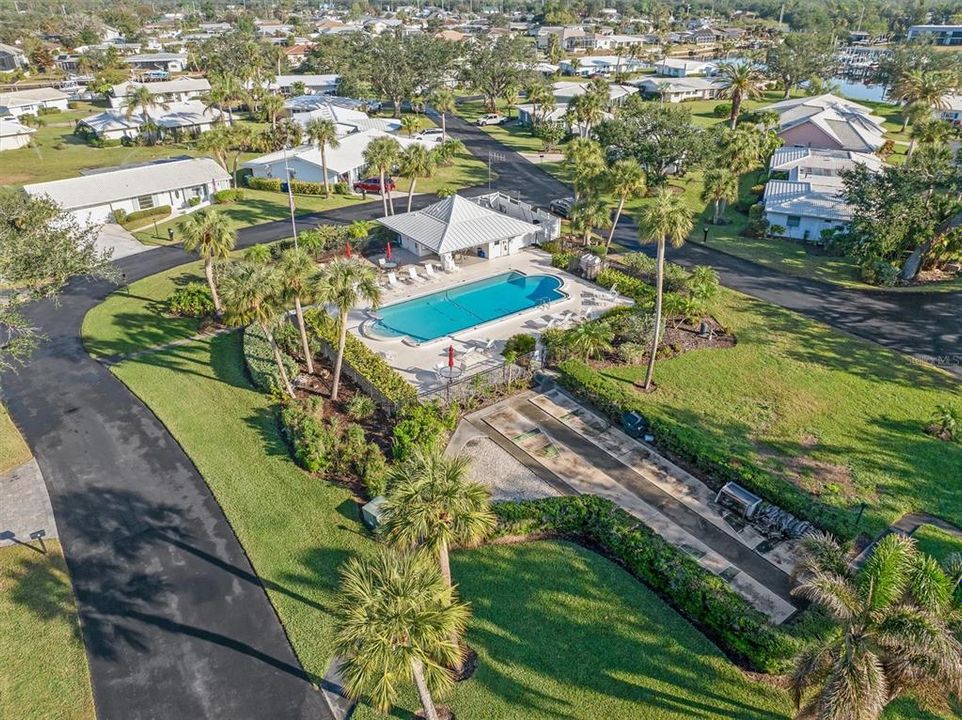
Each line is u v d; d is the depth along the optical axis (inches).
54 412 1385.3
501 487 1146.7
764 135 3260.3
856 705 548.1
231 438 1284.4
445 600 685.3
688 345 1615.4
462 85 5457.7
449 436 1283.2
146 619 915.4
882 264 1953.7
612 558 1001.5
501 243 2146.9
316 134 2736.2
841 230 2233.0
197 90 4795.8
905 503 1104.2
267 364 1494.8
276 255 2087.8
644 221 1296.8
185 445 1268.5
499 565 987.9
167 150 3713.1
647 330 1583.4
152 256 2230.6
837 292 1908.2
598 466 1203.2
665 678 818.2
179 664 852.6
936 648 544.7
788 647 805.9
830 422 1320.1
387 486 936.3
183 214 2647.6
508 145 3838.6
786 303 1836.9
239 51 5068.9
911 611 574.9
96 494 1149.1
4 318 1328.7
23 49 6722.4
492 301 1863.9
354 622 610.2
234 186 2950.3
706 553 1006.4
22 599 944.3
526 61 5093.5
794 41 5290.4
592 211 2090.3
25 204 1547.7
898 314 1765.5
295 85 5152.6
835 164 2851.9
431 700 761.0
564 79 6018.7
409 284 1935.3
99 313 1822.1
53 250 1454.2
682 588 904.3
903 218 1919.3
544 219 2262.6
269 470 1193.4
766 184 2741.1
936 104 3395.7
